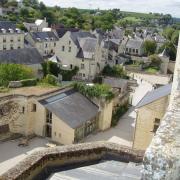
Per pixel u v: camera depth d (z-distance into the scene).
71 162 14.91
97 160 15.34
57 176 13.30
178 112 9.81
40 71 88.88
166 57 129.00
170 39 199.62
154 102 34.66
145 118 35.56
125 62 134.75
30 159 14.01
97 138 54.47
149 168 7.60
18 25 137.12
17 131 52.12
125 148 15.63
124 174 13.20
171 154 7.59
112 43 140.25
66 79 93.62
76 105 55.44
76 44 96.06
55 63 91.62
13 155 45.50
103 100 56.78
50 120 52.19
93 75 94.81
